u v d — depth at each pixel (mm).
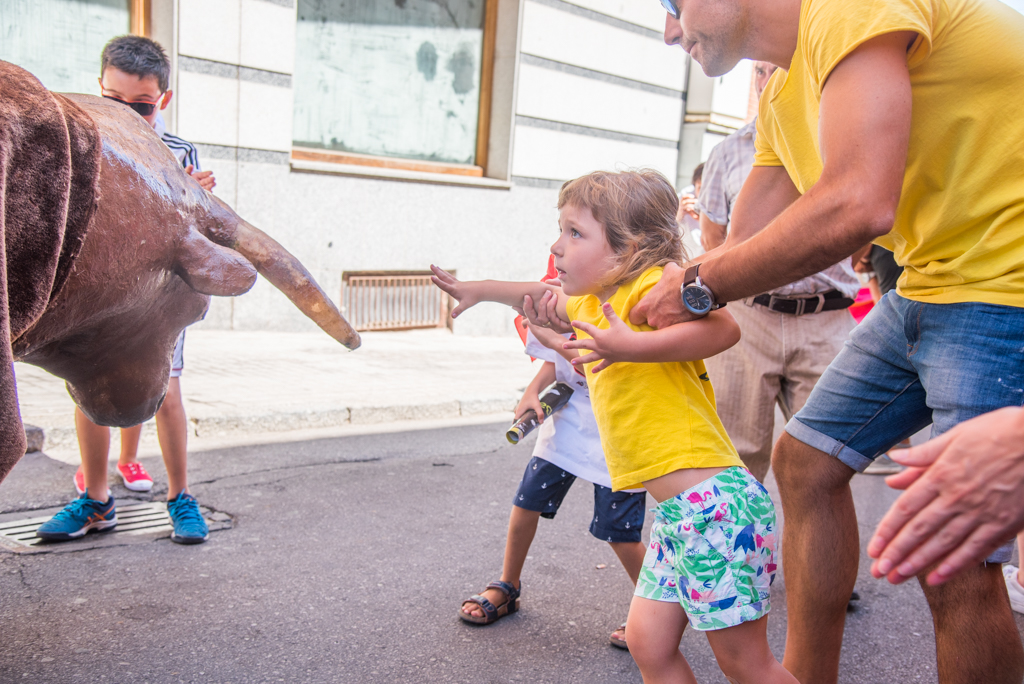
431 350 8414
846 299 3469
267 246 1899
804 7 1841
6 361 1283
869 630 3238
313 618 3018
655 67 11391
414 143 9539
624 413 2100
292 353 7441
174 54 7344
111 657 2666
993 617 1986
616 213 2121
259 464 4754
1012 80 1823
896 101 1660
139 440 4570
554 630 3066
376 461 4992
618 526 3033
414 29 9320
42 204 1381
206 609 3035
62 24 7066
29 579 3191
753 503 2025
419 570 3500
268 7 7781
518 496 3141
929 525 1110
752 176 2672
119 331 1834
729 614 1978
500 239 10031
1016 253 1899
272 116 7965
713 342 1966
